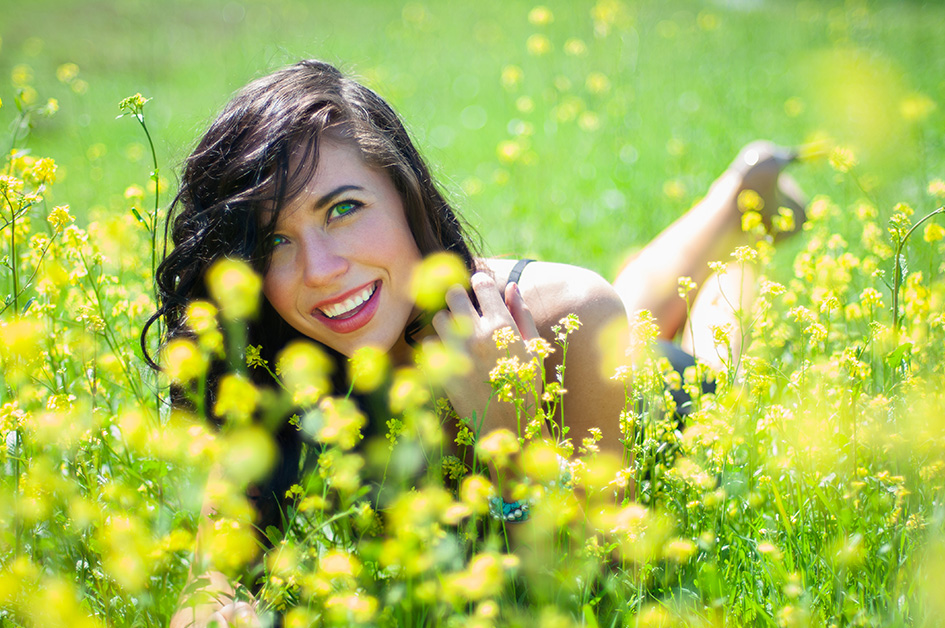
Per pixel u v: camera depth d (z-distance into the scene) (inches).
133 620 63.3
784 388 83.9
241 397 56.4
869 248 102.7
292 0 514.3
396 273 72.8
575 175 203.9
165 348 77.9
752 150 128.6
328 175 69.2
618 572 70.7
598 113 233.1
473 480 58.1
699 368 79.4
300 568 62.7
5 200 72.7
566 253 158.1
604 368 79.3
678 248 122.9
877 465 73.9
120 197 162.6
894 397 72.1
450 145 237.5
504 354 71.8
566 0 431.8
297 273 70.3
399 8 474.0
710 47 334.6
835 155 111.1
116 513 67.1
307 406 62.0
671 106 254.8
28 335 66.2
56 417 64.0
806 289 106.6
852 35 313.3
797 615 58.9
